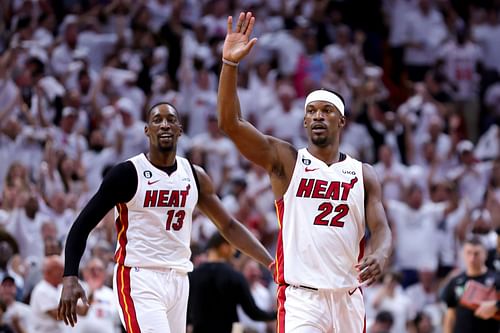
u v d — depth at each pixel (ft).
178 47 148.05
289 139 137.80
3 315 80.12
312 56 153.79
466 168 138.21
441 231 123.75
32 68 126.52
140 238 57.72
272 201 121.70
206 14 157.79
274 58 152.66
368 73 158.30
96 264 81.82
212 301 74.18
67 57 137.18
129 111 125.59
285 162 55.77
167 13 159.12
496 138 152.76
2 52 141.08
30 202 97.04
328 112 56.18
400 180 131.23
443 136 144.66
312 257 54.44
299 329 53.78
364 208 55.98
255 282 96.22
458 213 124.57
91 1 157.38
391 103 163.22
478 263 83.56
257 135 55.06
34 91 124.26
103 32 151.33
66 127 119.75
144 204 57.77
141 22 148.97
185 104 140.67
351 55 156.15
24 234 96.48
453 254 123.54
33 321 80.02
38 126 115.85
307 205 55.01
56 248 81.15
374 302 106.63
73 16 147.74
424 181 136.87
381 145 142.51
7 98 122.11
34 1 145.79
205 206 61.62
